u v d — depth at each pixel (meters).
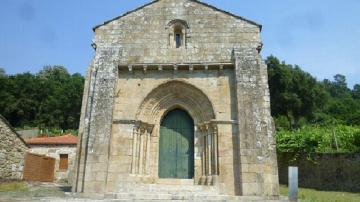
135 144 17.20
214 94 17.66
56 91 71.25
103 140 16.27
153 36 18.88
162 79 18.14
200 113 18.19
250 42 18.38
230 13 18.95
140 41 18.81
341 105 64.56
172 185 16.48
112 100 17.06
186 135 18.59
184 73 18.19
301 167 27.33
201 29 18.84
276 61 57.69
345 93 93.12
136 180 16.53
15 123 66.38
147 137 18.00
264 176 15.55
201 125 17.78
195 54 18.36
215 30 18.77
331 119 54.72
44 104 68.50
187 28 18.94
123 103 17.78
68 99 69.50
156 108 18.47
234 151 16.55
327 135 30.16
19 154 25.67
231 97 17.52
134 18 19.27
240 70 17.34
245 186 15.35
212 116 17.52
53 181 31.59
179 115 18.95
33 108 67.56
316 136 28.66
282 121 50.88
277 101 55.97
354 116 52.59
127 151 16.81
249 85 16.97
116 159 16.67
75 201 12.54
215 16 19.02
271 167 15.91
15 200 12.32
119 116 17.55
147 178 17.27
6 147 23.83
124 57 18.50
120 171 16.45
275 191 15.57
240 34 18.58
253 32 18.56
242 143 16.00
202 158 17.58
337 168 24.67
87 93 17.81
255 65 17.45
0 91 67.12
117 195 14.78
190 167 18.09
